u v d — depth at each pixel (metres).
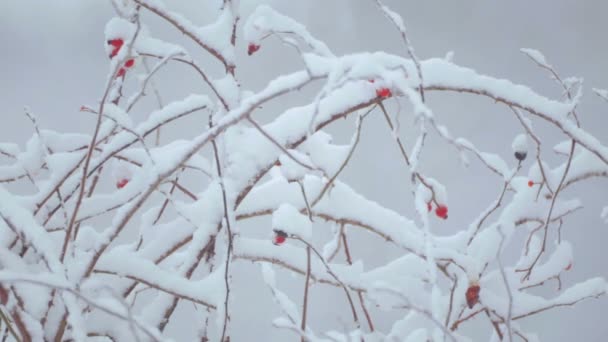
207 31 1.25
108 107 1.16
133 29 1.21
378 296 1.23
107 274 1.22
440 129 1.03
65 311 1.15
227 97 1.24
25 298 1.13
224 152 1.23
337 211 1.25
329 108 1.20
